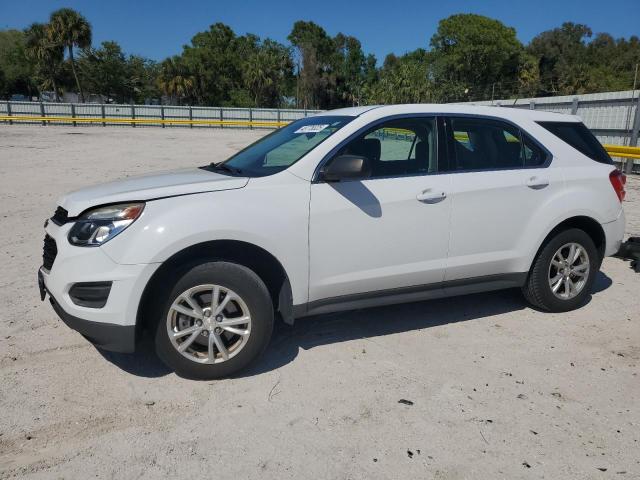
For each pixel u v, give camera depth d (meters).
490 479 2.51
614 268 5.94
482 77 72.94
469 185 3.94
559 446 2.76
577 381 3.42
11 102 33.91
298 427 2.90
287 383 3.37
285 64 73.62
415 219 3.76
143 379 3.39
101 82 66.62
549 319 4.43
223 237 3.19
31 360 3.62
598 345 3.95
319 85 74.38
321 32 78.56
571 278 4.55
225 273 3.23
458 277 4.02
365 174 3.35
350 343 3.95
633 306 4.74
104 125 35.19
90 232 3.11
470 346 3.91
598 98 14.95
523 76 72.62
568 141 4.48
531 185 4.15
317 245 3.49
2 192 10.23
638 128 13.71
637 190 11.08
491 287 4.20
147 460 2.62
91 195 3.35
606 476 2.54
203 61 67.69
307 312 3.60
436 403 3.15
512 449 2.73
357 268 3.65
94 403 3.11
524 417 3.01
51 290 3.22
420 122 3.94
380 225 3.66
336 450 2.71
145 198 3.18
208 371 3.33
